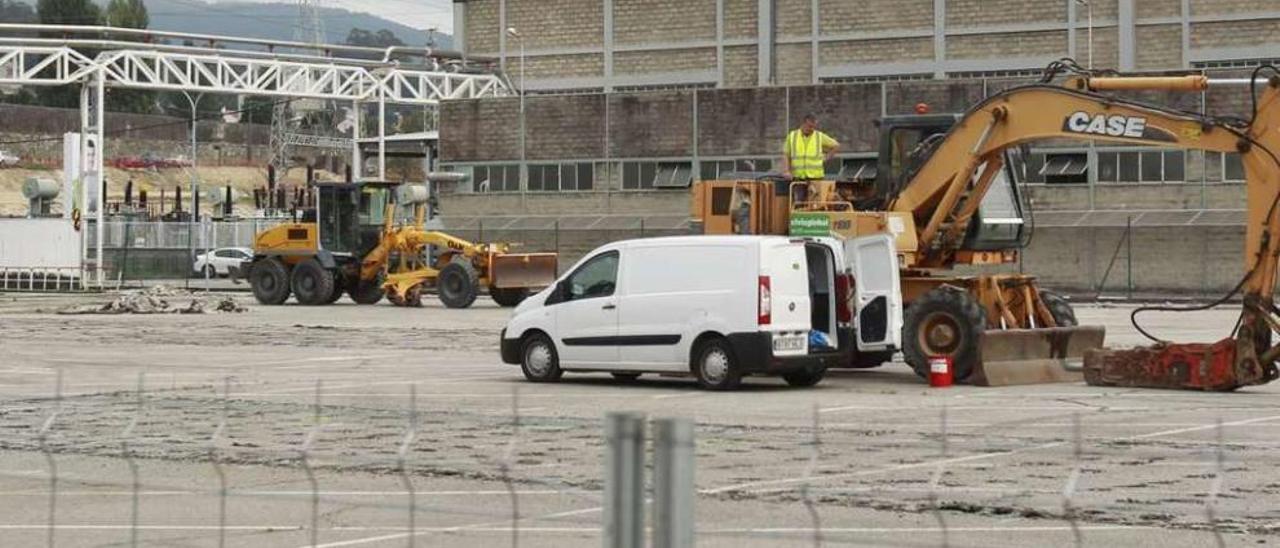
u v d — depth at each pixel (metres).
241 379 83.81
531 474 48.78
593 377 82.62
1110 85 78.38
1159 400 70.19
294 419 63.84
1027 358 79.69
